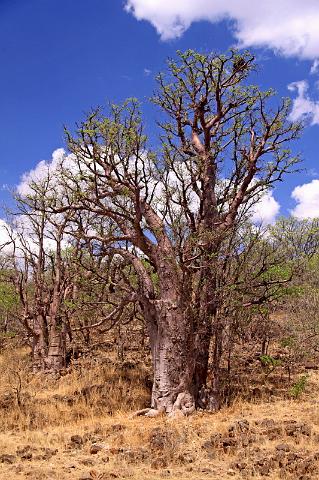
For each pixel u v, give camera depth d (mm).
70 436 10000
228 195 13117
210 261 11945
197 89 13141
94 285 13336
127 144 11688
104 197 12180
